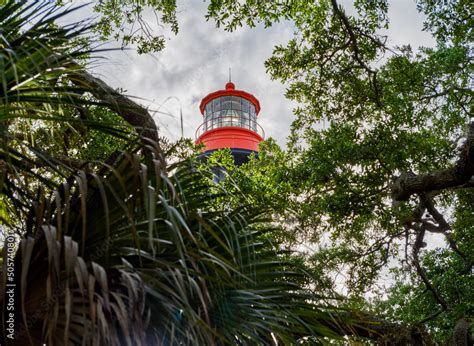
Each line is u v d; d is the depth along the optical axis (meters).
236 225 1.92
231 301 1.70
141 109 1.54
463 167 4.62
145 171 1.41
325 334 2.00
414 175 5.16
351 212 6.25
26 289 1.49
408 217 6.13
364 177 6.09
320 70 6.18
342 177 6.16
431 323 7.98
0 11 1.60
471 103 6.57
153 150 1.51
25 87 1.60
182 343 1.59
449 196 6.79
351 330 2.25
